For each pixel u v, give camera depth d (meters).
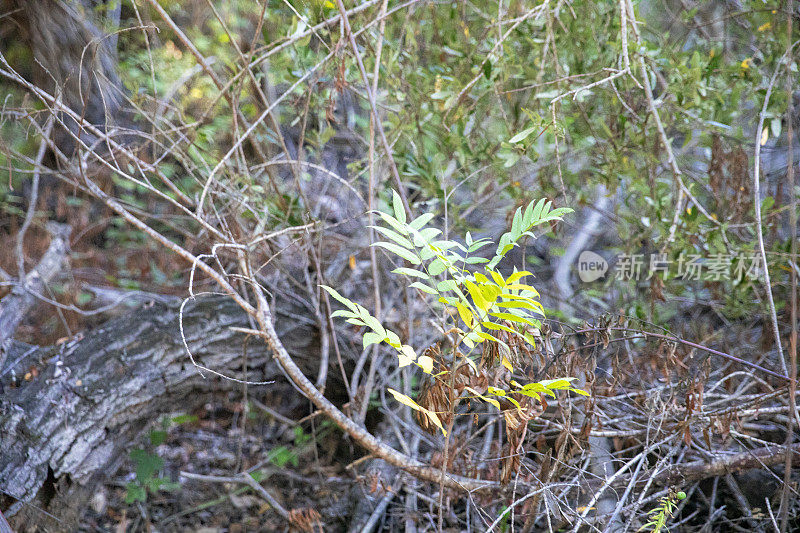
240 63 2.76
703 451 2.16
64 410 2.48
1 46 3.68
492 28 2.76
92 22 3.54
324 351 2.92
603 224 3.65
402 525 2.60
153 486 2.84
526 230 1.62
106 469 2.71
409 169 2.82
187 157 2.74
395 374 3.02
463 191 3.48
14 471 2.29
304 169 3.14
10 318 3.01
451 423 1.67
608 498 2.22
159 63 3.22
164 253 4.27
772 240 2.63
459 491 2.31
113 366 2.67
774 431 2.44
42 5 3.52
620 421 2.32
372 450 2.17
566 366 1.88
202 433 3.53
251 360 3.01
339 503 2.97
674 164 2.38
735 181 2.55
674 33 2.96
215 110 3.09
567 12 2.69
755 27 2.60
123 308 3.83
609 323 1.91
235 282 3.05
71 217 4.41
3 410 2.40
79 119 2.16
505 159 2.79
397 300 3.23
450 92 2.61
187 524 2.95
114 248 4.52
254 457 3.34
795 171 2.68
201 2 3.32
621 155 2.66
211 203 2.47
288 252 3.28
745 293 2.74
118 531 2.85
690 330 2.72
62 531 2.49
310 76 2.78
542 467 1.98
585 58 2.73
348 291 3.19
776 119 2.42
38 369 2.62
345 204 3.90
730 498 2.42
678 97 2.54
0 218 4.27
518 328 1.77
